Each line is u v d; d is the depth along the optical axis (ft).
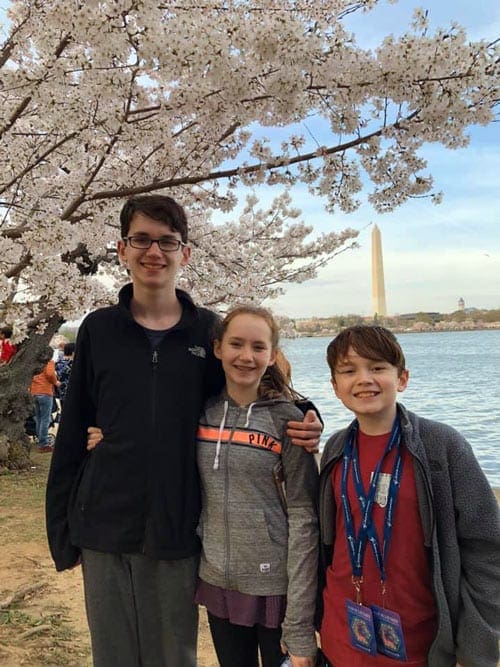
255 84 11.23
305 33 10.14
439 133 11.48
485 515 5.52
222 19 10.36
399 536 5.65
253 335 6.64
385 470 5.85
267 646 6.68
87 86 11.75
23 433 27.96
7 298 15.38
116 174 16.43
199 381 7.00
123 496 6.68
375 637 5.62
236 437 6.63
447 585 5.52
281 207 27.02
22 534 17.03
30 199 18.54
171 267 7.14
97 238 20.44
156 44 9.95
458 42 10.39
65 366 39.19
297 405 6.95
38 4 11.85
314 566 6.34
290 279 27.78
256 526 6.48
